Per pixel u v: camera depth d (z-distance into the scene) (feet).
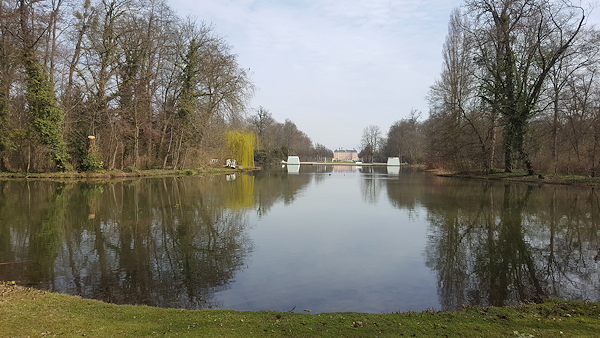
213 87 96.99
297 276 19.19
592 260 22.22
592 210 39.78
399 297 16.48
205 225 31.73
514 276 19.40
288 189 65.92
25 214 34.96
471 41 81.97
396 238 27.81
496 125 84.12
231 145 134.72
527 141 82.43
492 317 12.88
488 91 81.56
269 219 35.32
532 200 47.85
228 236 27.96
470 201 47.91
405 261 21.99
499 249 24.66
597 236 28.30
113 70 77.51
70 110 76.38
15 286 16.35
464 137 94.17
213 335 10.77
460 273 19.88
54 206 39.65
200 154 103.81
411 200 49.96
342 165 253.85
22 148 69.82
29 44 67.77
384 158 300.40
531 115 75.61
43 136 69.00
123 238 26.73
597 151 67.36
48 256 22.13
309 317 12.89
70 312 12.80
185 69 92.99
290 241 26.71
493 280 18.80
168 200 46.14
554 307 14.10
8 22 64.95
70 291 16.69
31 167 72.90
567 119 73.56
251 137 155.22
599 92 68.74
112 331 10.93
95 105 77.92
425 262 21.80
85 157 74.43
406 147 239.30
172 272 19.61
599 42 65.16
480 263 21.65
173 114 92.63
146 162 94.38
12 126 66.90
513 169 95.20
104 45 77.51
